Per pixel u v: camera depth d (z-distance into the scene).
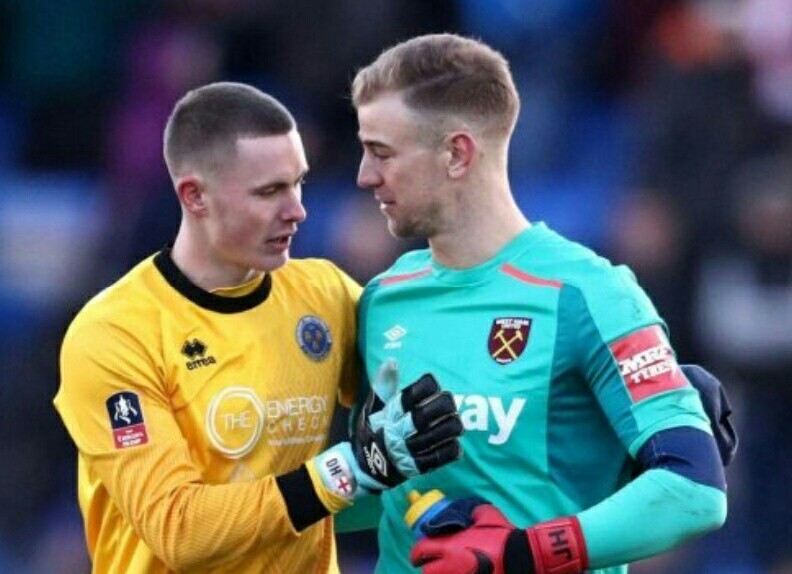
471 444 19.62
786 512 37.38
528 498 19.48
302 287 20.81
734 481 37.41
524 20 43.84
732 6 43.50
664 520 18.61
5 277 42.53
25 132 45.22
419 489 19.98
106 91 45.06
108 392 19.70
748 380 38.12
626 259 38.59
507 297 19.75
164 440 19.58
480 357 19.70
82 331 19.92
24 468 38.84
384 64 20.08
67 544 38.56
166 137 20.34
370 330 20.64
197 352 19.92
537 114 42.50
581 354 19.41
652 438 18.92
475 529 18.89
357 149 41.03
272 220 19.91
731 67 39.97
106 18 45.16
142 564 20.25
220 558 19.36
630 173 40.25
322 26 42.12
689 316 37.97
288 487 19.27
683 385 19.17
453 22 43.25
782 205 38.69
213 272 20.14
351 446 19.42
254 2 42.84
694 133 39.56
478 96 19.89
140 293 20.08
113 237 38.91
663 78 40.62
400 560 20.23
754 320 38.22
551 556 18.62
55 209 43.53
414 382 19.06
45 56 45.31
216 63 42.94
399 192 20.03
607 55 43.72
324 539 20.92
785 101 41.78
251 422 19.91
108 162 44.06
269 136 19.86
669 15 43.91
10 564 38.44
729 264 38.66
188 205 20.06
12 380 39.38
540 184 41.50
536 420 19.45
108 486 19.80
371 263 37.28
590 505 19.73
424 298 20.31
